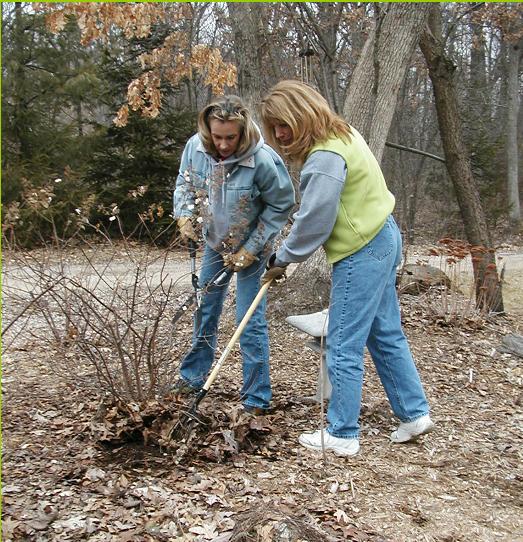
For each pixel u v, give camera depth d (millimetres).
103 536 2750
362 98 6793
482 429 4355
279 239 5832
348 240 3568
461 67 23938
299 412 4348
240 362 5418
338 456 3688
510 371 5832
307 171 3451
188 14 9820
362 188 3541
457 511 3217
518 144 27891
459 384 5387
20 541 2688
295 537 2668
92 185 15648
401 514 3141
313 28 8688
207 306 4223
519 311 9312
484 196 20969
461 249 7582
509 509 3279
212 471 3412
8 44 15242
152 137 15828
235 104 3729
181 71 9023
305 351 5965
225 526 2865
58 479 3234
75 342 3846
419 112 23969
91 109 16719
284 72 10547
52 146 15383
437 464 3715
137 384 3740
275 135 3557
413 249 16438
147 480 3258
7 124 15234
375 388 4984
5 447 3562
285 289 6934
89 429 3752
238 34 8367
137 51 15844
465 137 21344
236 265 3885
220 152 3840
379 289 3666
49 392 4438
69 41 15680
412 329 7129
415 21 6691
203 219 3783
